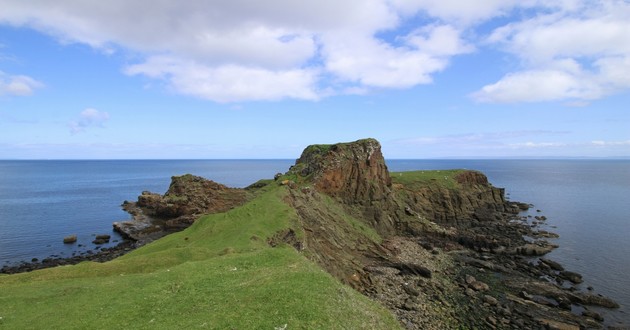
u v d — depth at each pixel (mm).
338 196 100688
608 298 59562
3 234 104250
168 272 37656
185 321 26172
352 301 32750
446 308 55156
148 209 134125
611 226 115875
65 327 26109
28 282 37156
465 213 124125
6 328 26047
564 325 49906
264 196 77875
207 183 127000
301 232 64500
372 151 110312
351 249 76062
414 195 121375
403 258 78625
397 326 32312
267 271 36656
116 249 90375
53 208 149250
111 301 30625
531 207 153375
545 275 71062
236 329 24641
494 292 62031
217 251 48906
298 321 25969
